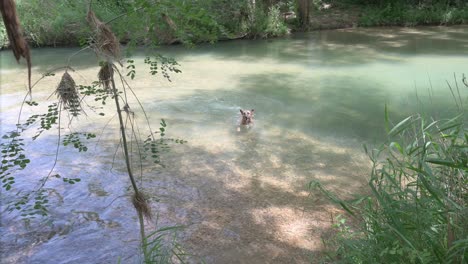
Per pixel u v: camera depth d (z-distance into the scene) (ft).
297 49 55.52
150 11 11.23
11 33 7.74
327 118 29.40
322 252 14.61
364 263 11.20
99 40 11.94
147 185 19.79
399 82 38.29
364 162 21.95
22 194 18.92
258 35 63.82
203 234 15.88
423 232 10.16
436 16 71.72
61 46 60.23
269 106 32.40
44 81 40.86
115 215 17.33
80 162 22.41
